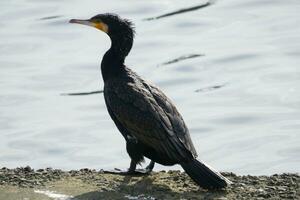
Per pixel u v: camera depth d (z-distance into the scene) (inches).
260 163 655.1
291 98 790.5
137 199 394.9
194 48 921.5
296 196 396.2
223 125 742.5
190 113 771.4
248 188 409.1
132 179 427.8
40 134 724.7
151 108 426.9
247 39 941.8
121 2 1050.1
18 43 948.0
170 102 438.3
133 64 884.6
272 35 948.0
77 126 742.5
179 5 1039.6
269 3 1047.0
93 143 701.9
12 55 920.9
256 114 757.3
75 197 397.1
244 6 1037.8
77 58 901.8
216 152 684.7
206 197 396.8
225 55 896.3
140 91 436.5
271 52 905.5
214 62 886.4
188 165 410.0
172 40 944.3
